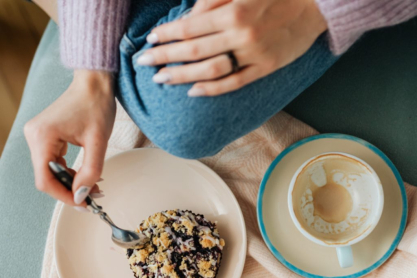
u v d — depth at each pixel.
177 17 0.54
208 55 0.50
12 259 0.70
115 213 0.67
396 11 0.52
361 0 0.50
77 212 0.66
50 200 0.72
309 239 0.62
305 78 0.56
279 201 0.66
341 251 0.59
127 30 0.56
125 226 0.67
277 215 0.65
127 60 0.55
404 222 0.63
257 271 0.65
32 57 0.99
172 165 0.68
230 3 0.49
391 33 0.69
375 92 0.68
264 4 0.49
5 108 0.99
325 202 0.63
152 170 0.68
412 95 0.67
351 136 0.66
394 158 0.66
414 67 0.68
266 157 0.69
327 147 0.67
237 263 0.63
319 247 0.64
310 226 0.63
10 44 0.98
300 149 0.67
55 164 0.50
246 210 0.68
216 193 0.66
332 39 0.53
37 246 0.70
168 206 0.67
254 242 0.64
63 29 0.55
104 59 0.55
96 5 0.54
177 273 0.60
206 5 0.51
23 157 0.74
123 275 0.65
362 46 0.70
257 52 0.49
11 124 1.00
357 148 0.66
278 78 0.54
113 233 0.59
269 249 0.64
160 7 0.58
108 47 0.55
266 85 0.53
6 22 0.96
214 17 0.49
